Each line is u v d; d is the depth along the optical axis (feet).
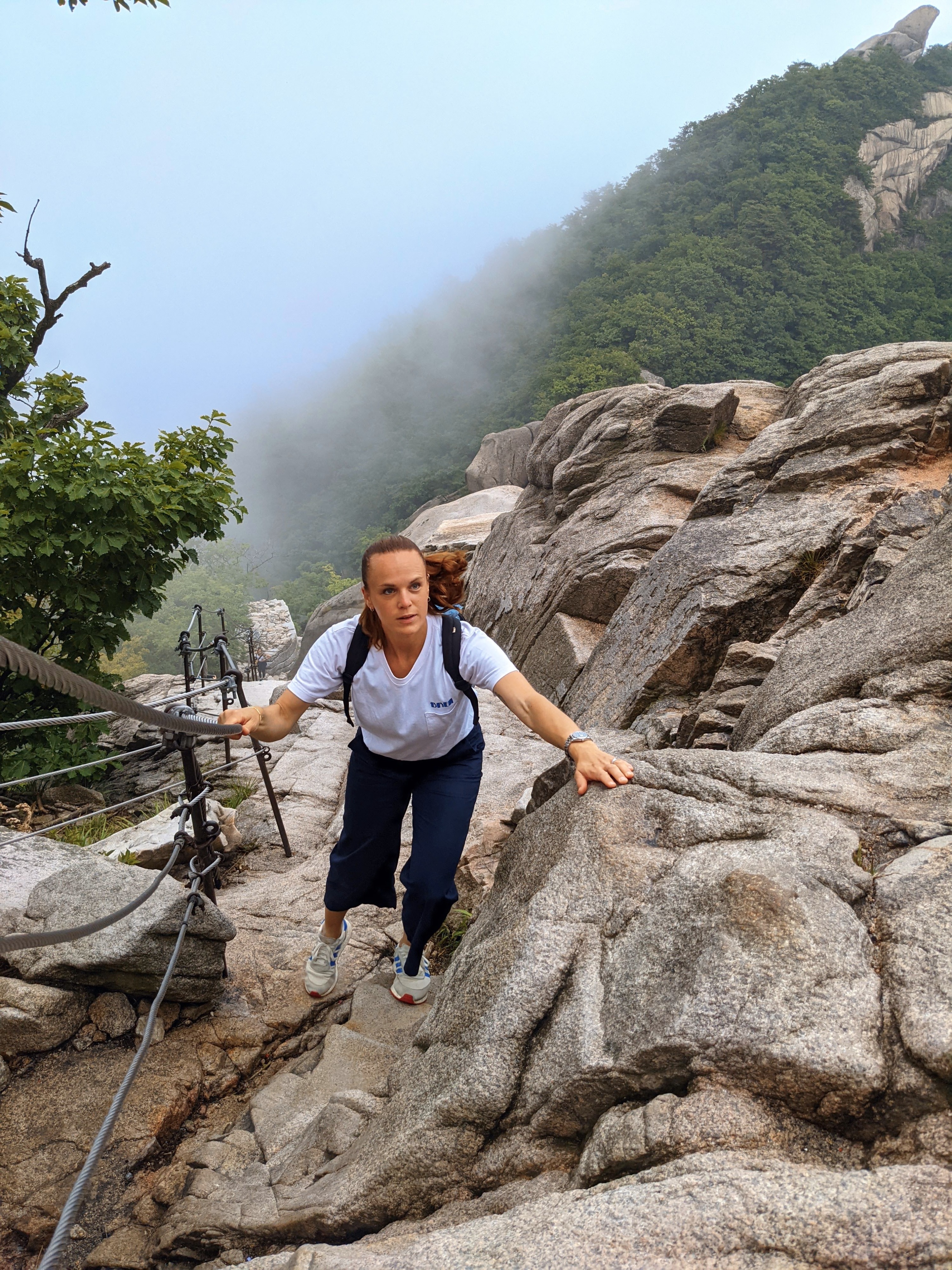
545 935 6.68
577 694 23.65
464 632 8.26
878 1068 4.78
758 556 19.52
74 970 9.77
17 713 28.94
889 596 11.35
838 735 8.69
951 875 6.00
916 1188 4.09
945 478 19.20
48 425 31.89
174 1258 7.47
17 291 33.81
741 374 305.94
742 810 7.19
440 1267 4.66
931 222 363.56
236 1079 9.93
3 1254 7.82
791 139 380.17
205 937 10.46
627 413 34.12
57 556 27.53
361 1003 11.03
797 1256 3.99
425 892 8.83
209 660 63.05
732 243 344.49
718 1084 5.14
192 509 28.25
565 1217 4.59
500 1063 6.19
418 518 71.67
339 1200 6.49
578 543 29.32
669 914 6.29
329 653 8.40
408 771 9.07
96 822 23.30
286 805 21.49
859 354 25.68
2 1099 9.14
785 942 5.51
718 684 16.43
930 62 406.00
